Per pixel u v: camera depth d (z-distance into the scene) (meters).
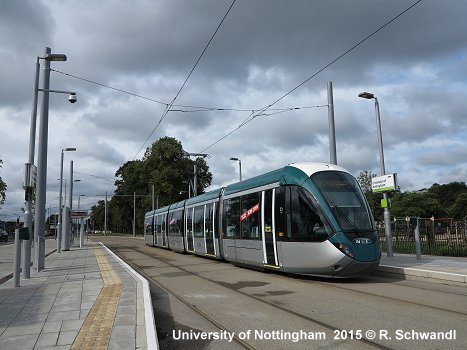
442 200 90.06
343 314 8.64
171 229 29.59
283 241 14.25
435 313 8.57
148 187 79.94
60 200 33.44
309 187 13.73
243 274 15.64
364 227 13.18
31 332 7.17
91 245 45.66
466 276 11.95
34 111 16.44
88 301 9.85
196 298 10.98
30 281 14.22
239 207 17.80
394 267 14.41
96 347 6.13
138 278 13.85
